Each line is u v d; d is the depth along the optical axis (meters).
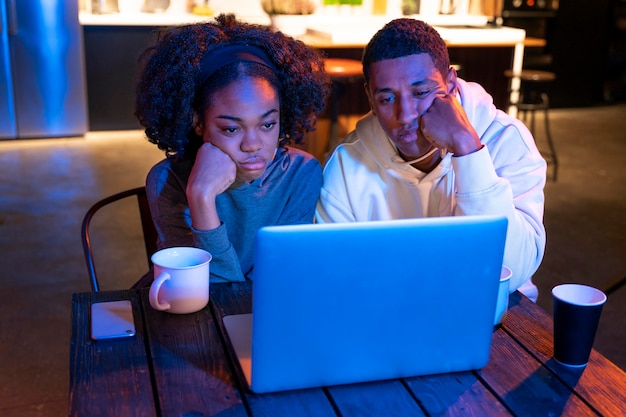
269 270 0.92
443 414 0.97
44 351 2.52
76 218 3.86
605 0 6.85
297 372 0.99
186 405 0.97
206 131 1.28
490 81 5.30
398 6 6.02
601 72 7.14
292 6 4.68
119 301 1.26
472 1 6.12
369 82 1.38
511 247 1.33
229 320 1.18
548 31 6.79
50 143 5.38
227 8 6.00
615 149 5.61
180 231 1.41
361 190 1.55
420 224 0.95
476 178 1.27
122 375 1.04
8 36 5.21
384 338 1.01
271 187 1.44
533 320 1.24
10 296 2.93
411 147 1.41
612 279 3.20
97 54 5.46
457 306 1.01
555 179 4.75
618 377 1.07
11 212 3.91
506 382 1.05
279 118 1.34
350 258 0.94
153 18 5.40
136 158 5.04
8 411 2.15
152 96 1.29
